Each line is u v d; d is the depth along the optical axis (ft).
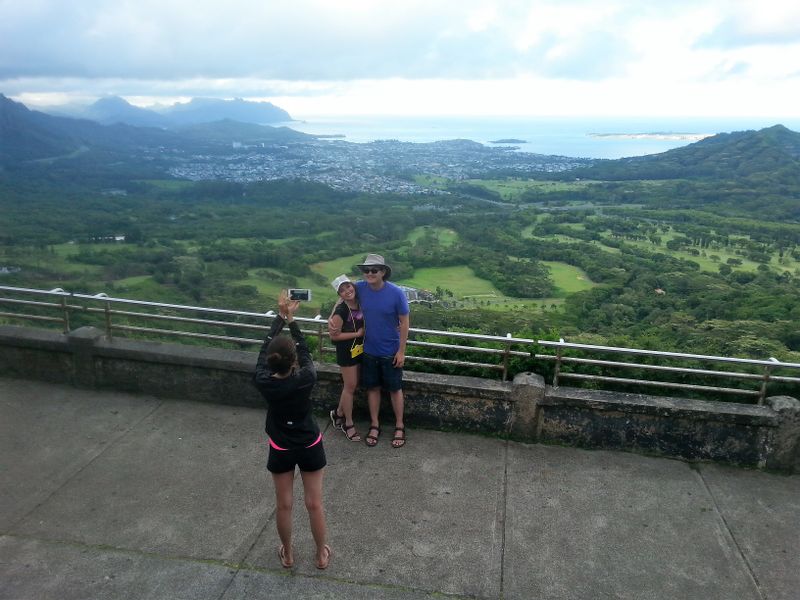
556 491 10.60
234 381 13.46
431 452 11.85
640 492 10.64
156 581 8.16
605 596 8.10
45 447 11.71
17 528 9.25
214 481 10.66
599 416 11.91
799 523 9.86
